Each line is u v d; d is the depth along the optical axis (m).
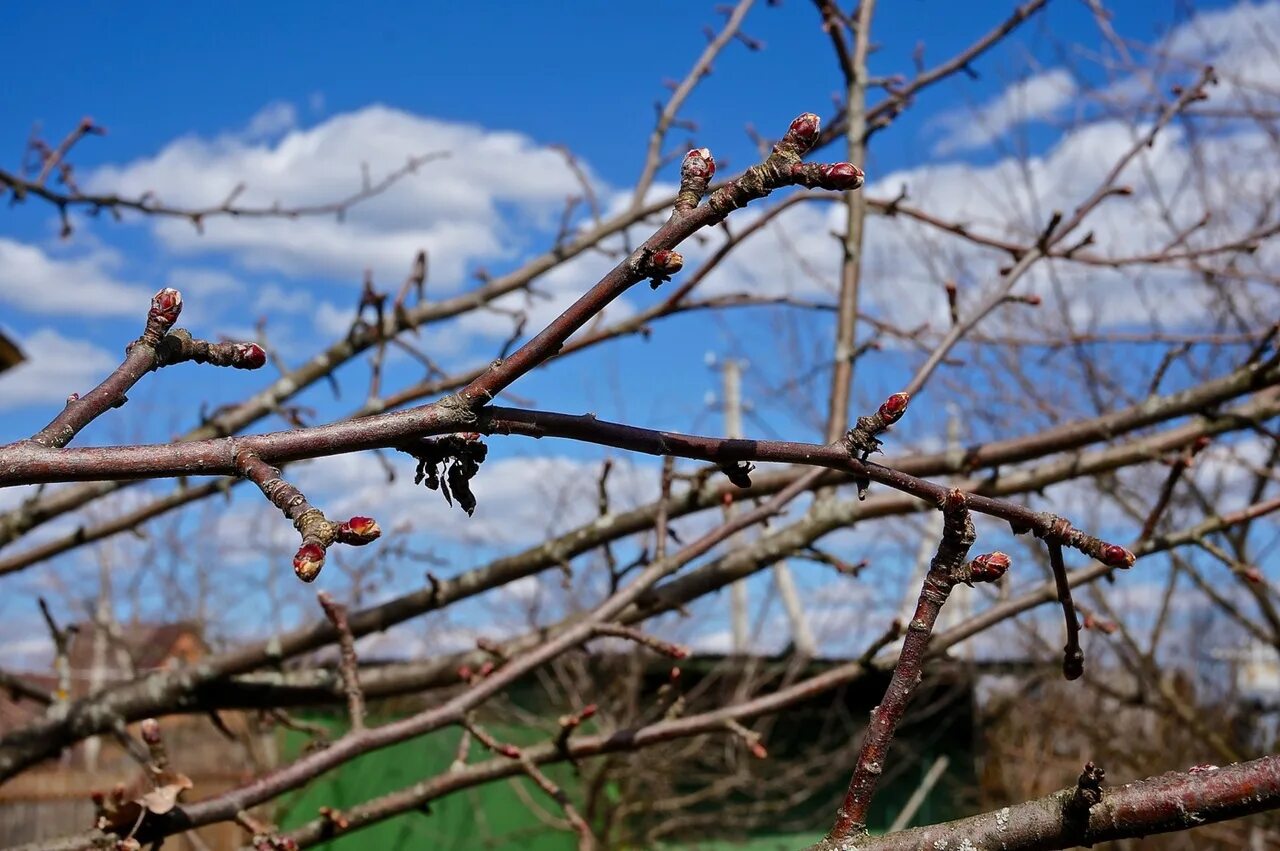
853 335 4.09
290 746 10.55
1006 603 3.28
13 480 1.44
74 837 2.64
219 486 4.51
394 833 10.65
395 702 10.37
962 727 12.26
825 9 4.25
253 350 1.65
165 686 3.67
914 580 11.54
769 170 1.39
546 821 10.38
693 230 1.44
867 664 3.23
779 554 3.66
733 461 1.60
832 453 1.59
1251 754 10.47
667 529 3.65
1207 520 3.27
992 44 4.40
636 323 4.34
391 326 4.42
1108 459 3.66
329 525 1.19
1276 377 3.45
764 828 11.78
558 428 1.58
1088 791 1.39
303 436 1.51
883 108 4.42
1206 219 3.99
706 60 4.78
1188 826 1.36
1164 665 10.68
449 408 1.54
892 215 4.25
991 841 1.44
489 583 3.72
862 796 1.50
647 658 10.74
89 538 4.47
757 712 3.21
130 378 1.58
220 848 10.20
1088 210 3.83
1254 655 11.47
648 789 11.20
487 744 3.11
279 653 3.70
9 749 3.53
